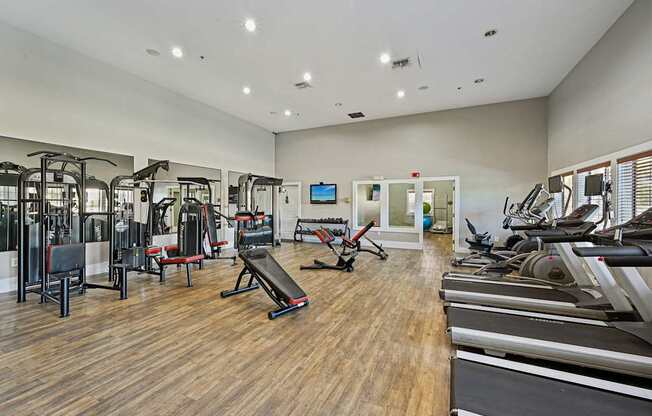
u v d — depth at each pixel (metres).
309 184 9.22
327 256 6.77
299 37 4.12
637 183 3.44
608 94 3.97
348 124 8.63
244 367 2.20
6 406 1.77
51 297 3.47
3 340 2.60
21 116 4.11
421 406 1.78
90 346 2.51
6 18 3.79
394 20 3.73
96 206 4.98
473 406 1.42
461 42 4.24
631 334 2.16
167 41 4.27
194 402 1.82
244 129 8.33
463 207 7.32
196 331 2.80
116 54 4.69
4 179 3.99
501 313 2.66
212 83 5.77
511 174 6.87
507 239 6.49
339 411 1.75
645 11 3.22
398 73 5.26
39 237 3.77
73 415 1.70
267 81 5.63
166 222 6.21
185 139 6.52
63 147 4.53
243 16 3.66
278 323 2.99
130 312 3.27
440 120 7.54
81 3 3.46
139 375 2.09
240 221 6.75
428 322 3.01
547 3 3.42
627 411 1.38
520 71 5.20
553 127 6.13
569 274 3.80
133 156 5.49
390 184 8.15
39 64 4.25
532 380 1.63
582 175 4.89
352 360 2.30
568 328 2.30
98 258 5.07
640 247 1.58
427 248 8.00
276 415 1.71
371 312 3.29
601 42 4.14
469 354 1.94
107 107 5.08
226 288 4.18
